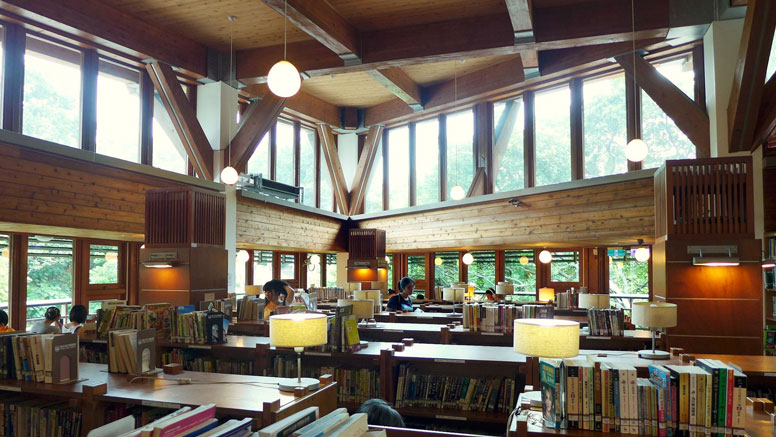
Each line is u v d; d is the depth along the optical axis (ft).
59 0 27.22
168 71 33.78
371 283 46.62
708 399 9.05
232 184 33.19
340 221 51.19
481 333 21.62
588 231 34.22
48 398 13.12
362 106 52.54
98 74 31.63
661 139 33.76
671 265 20.04
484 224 41.04
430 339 22.08
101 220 26.96
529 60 34.91
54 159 24.66
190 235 24.12
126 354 13.38
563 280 42.34
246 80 37.27
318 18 28.96
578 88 38.47
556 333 10.49
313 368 17.99
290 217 43.29
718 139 26.96
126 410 12.80
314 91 47.80
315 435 6.39
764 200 26.45
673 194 20.29
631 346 20.62
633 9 29.04
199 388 12.10
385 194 53.11
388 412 8.95
